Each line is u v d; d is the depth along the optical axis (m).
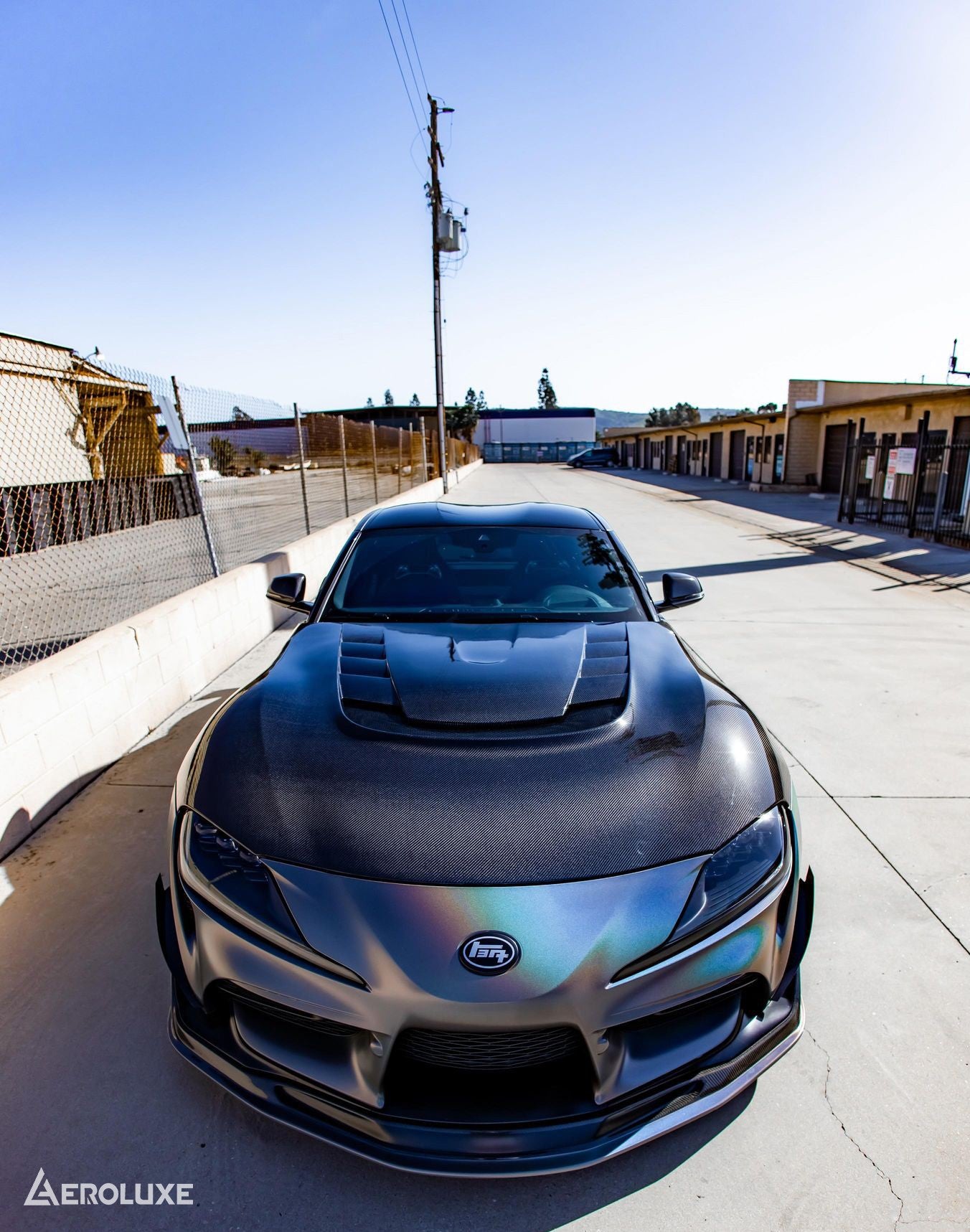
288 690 2.04
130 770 3.35
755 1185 1.56
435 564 2.92
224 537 10.58
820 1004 2.03
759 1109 1.73
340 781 1.64
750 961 1.55
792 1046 1.69
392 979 1.37
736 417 24.80
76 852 2.70
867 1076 1.81
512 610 2.65
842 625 5.87
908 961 2.19
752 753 1.87
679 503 17.11
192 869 1.59
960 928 2.34
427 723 1.82
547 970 1.37
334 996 1.40
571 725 1.83
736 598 6.82
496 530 3.13
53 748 2.96
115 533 10.70
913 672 4.74
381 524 3.19
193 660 4.29
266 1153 1.62
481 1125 1.41
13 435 9.02
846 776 3.33
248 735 1.84
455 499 18.69
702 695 2.06
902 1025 1.96
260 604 5.44
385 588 2.78
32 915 2.35
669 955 1.45
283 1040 1.51
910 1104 1.74
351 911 1.42
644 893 1.47
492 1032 1.37
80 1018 1.95
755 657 5.04
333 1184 1.56
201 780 1.75
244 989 1.48
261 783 1.67
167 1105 1.72
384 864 1.48
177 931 1.62
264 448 9.66
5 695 2.71
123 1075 1.80
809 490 19.84
